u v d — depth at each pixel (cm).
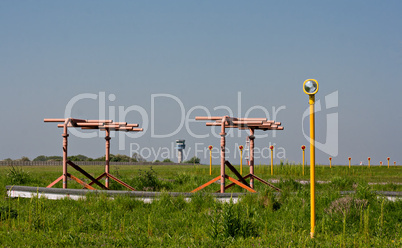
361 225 962
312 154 914
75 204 1301
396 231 1003
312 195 912
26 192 1484
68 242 873
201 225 1051
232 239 898
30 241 880
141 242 878
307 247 827
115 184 1762
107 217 1121
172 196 1323
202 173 2880
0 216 1088
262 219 1101
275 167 2981
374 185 1864
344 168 3475
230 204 1020
